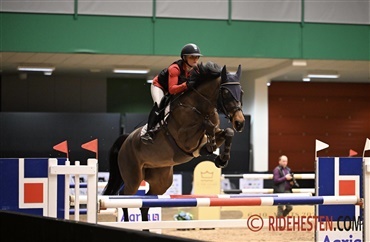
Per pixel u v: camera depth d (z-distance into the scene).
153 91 7.41
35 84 20.84
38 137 17.98
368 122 21.41
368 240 6.95
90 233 4.66
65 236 4.95
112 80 21.33
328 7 16.08
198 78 6.81
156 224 7.11
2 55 15.51
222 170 18.67
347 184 7.32
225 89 6.67
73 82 21.09
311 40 16.03
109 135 18.28
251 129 19.28
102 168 16.81
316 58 16.06
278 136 21.06
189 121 6.86
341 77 19.92
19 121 17.95
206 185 12.07
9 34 14.70
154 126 7.23
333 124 21.23
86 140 18.20
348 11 16.16
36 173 6.36
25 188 6.33
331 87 21.22
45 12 14.84
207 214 12.09
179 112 6.93
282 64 17.11
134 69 17.84
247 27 15.81
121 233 4.36
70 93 21.08
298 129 21.20
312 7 16.05
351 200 7.00
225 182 17.22
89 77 21.16
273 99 21.08
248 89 19.52
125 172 7.84
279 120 21.09
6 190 6.31
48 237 5.15
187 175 16.84
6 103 20.75
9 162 6.32
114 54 15.29
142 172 7.73
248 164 19.03
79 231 4.79
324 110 21.23
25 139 17.94
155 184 7.85
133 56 15.73
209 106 6.82
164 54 15.43
